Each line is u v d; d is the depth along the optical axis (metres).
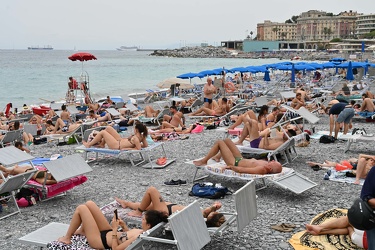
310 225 5.91
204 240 4.98
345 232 5.80
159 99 28.05
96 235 5.25
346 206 7.22
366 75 36.31
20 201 7.82
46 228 5.76
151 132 14.66
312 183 7.80
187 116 19.97
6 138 13.84
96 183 9.24
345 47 128.38
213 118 17.73
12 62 100.44
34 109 22.67
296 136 10.18
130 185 8.99
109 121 17.39
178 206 5.96
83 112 21.30
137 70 73.81
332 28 182.00
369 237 4.68
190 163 8.79
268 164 7.98
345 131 12.91
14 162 7.72
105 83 48.50
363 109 16.62
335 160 10.52
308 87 30.66
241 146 10.28
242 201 5.56
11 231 6.65
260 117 11.77
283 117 11.68
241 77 34.88
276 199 7.71
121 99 26.67
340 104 12.91
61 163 7.95
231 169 8.19
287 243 5.77
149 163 10.79
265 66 33.59
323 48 153.25
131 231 5.27
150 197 6.03
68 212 7.46
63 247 5.19
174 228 4.57
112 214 6.27
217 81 29.05
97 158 11.45
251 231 6.24
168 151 12.31
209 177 9.25
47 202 8.05
